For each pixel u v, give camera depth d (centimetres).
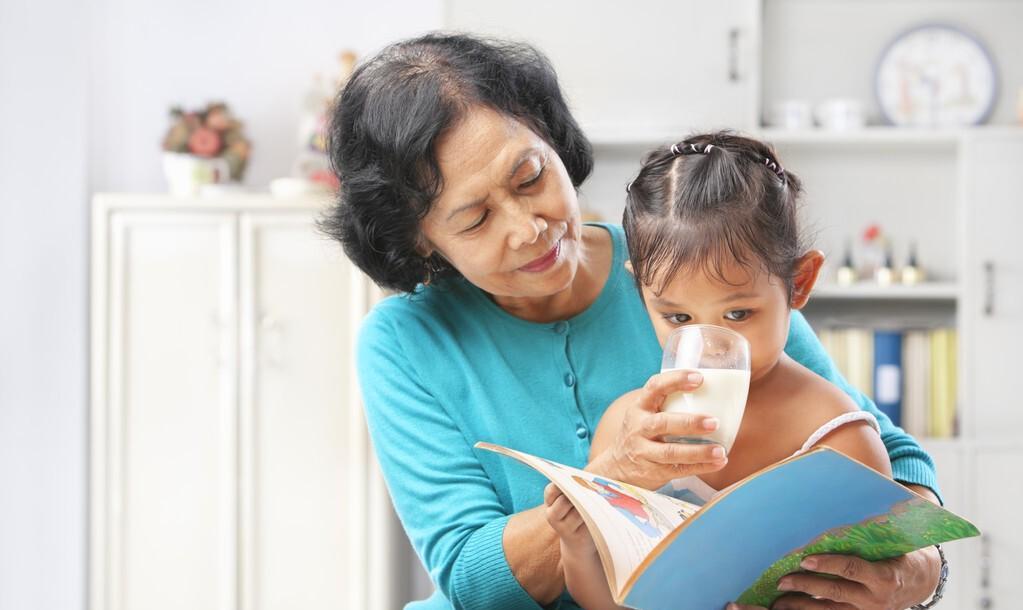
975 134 325
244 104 356
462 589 124
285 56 356
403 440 138
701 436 104
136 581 316
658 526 103
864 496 95
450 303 146
